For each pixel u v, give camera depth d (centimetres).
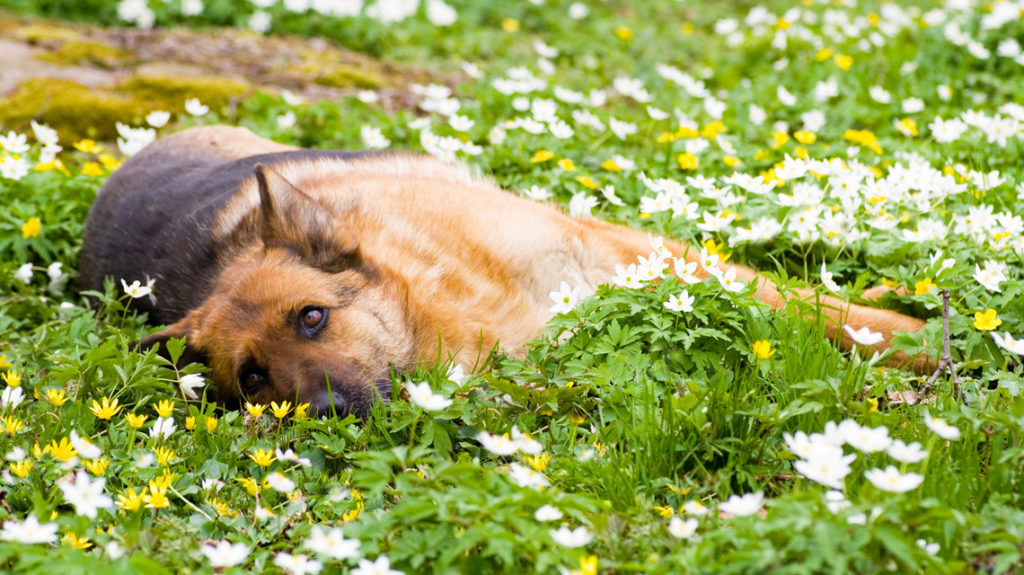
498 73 1025
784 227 510
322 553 273
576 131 700
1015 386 356
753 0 1338
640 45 1147
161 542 293
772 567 248
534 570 266
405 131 732
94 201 628
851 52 913
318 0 1134
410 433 368
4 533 269
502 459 355
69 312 530
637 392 362
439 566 261
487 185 539
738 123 707
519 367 388
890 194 486
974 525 266
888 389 373
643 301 399
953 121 591
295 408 411
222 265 484
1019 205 526
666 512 298
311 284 430
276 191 450
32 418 393
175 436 389
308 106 778
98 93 891
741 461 323
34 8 1201
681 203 486
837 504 257
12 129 826
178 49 1020
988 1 960
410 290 446
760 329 385
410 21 1178
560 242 481
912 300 438
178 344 416
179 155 623
